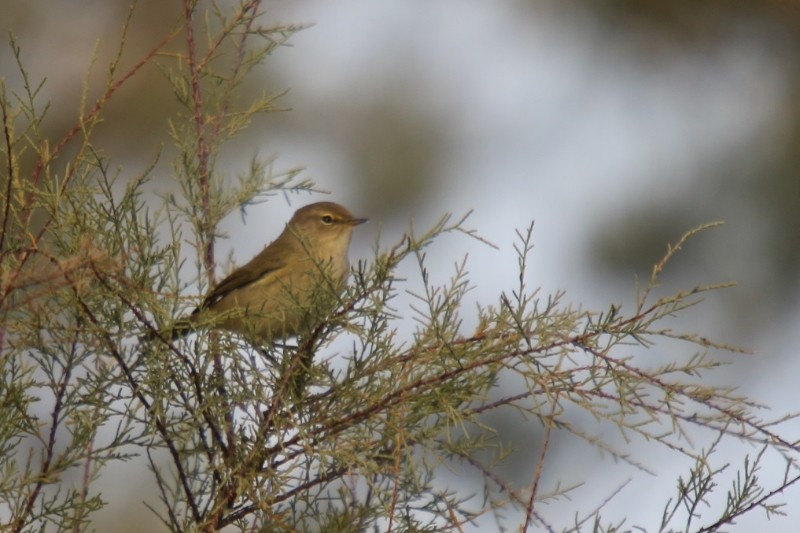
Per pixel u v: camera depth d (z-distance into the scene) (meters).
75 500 9.45
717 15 18.89
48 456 8.65
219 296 11.52
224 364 9.88
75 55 17.61
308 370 8.65
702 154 18.94
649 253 18.50
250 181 11.13
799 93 18.81
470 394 8.55
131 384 8.62
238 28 12.33
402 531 8.70
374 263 8.78
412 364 8.51
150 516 14.22
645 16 19.08
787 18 18.67
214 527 8.50
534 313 8.32
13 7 17.61
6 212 8.04
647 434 8.11
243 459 8.67
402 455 9.10
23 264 8.34
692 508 8.23
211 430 8.94
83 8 17.83
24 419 8.63
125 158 17.38
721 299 18.73
